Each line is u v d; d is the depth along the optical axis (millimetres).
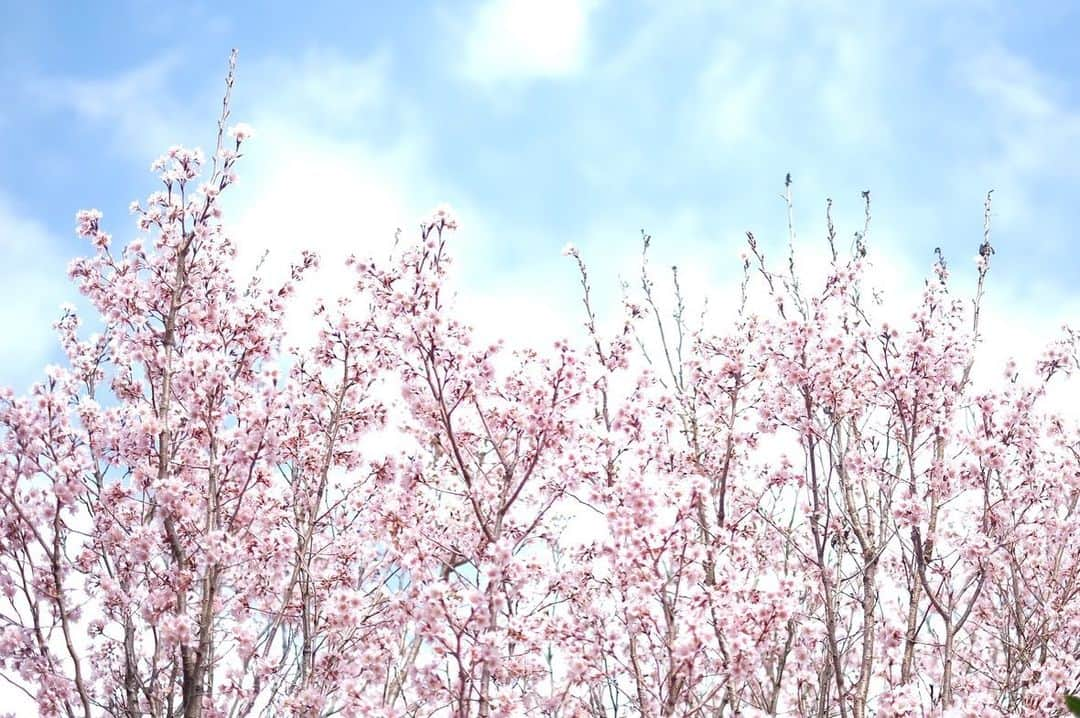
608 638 6785
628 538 6496
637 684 6602
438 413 7520
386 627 8055
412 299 7016
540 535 7754
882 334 8422
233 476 7918
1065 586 9203
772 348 8391
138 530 7254
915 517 7730
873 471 8422
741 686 7367
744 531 8414
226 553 7281
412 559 7090
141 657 8016
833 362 8305
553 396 6988
